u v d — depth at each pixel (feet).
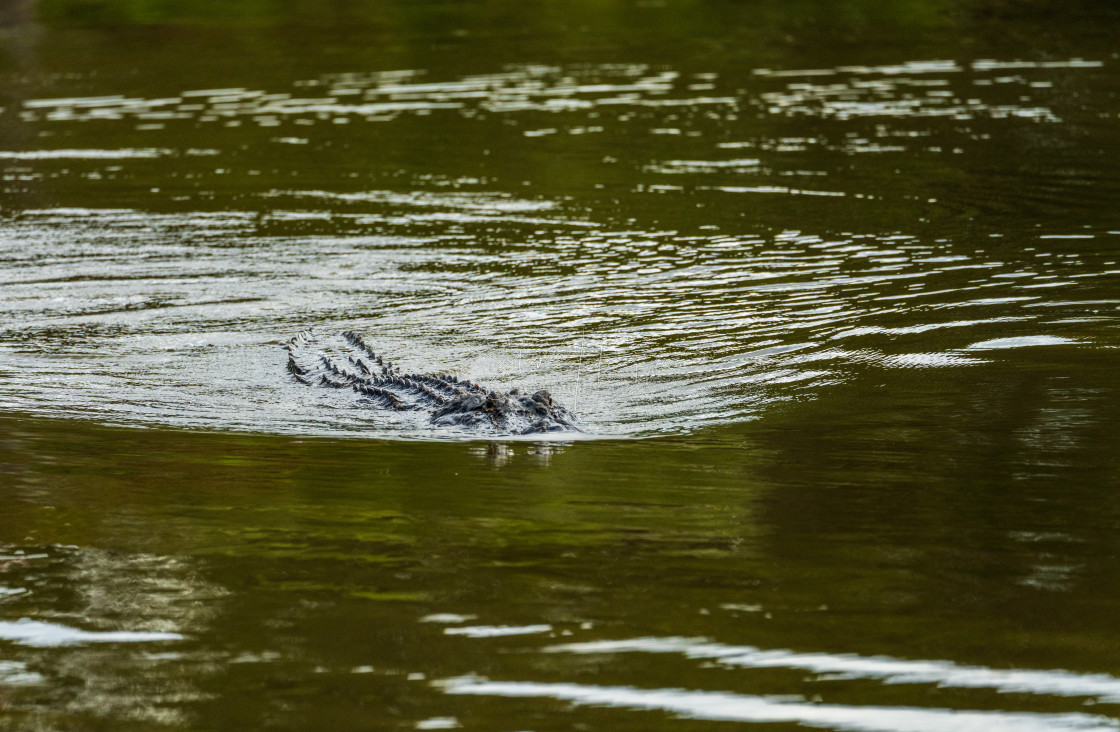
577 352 132.36
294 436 108.17
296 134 260.83
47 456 102.06
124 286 164.45
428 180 221.46
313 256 177.47
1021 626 67.15
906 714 59.21
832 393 115.75
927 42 350.23
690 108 275.39
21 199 214.69
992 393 113.19
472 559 77.92
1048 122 250.98
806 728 58.29
